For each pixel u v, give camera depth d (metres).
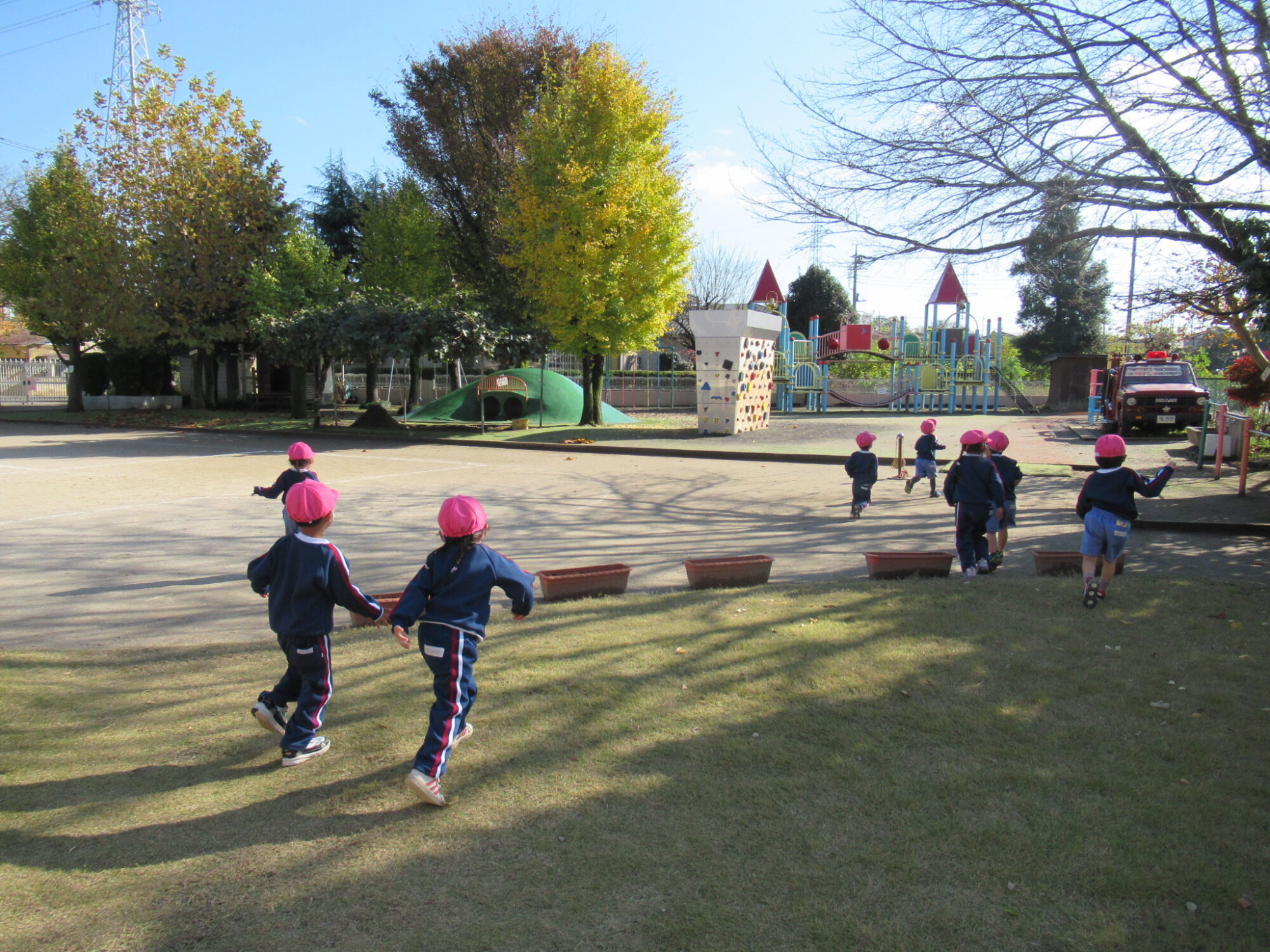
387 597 6.27
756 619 5.95
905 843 3.09
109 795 3.54
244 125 28.12
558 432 23.64
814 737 3.99
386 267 32.44
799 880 2.87
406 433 23.44
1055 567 7.51
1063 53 7.71
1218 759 3.73
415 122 32.44
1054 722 4.13
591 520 10.88
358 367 40.56
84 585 7.61
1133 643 5.32
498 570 3.70
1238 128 7.36
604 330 23.39
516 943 2.56
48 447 20.84
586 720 4.21
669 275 23.95
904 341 40.44
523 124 26.47
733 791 3.48
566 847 3.09
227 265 28.02
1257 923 2.64
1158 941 2.56
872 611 6.07
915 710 4.28
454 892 2.84
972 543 7.45
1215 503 11.29
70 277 27.98
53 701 4.63
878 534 9.84
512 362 24.59
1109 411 22.52
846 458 17.38
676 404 38.41
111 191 27.41
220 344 32.28
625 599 6.70
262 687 4.84
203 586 7.59
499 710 4.36
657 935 2.59
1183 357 24.50
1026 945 2.54
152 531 10.05
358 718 4.32
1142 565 7.96
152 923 2.68
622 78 22.78
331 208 37.75
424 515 11.17
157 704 4.59
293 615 3.81
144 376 36.19
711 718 4.22
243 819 3.34
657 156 23.70
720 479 14.92
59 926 2.66
